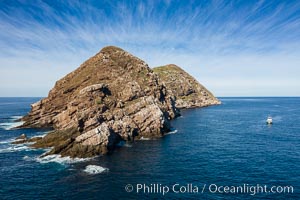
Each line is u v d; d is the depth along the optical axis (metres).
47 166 52.44
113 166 52.38
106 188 41.34
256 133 92.25
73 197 38.38
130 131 79.69
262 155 60.62
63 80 128.12
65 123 94.56
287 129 100.62
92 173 48.19
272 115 157.25
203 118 139.50
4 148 68.44
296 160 56.06
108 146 65.12
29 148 68.19
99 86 93.19
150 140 79.25
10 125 111.75
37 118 109.94
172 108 140.00
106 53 131.38
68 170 49.94
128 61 130.75
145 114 86.75
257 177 45.88
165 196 38.44
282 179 44.75
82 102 91.19
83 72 124.38
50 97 117.50
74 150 60.34
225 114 163.00
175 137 84.38
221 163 54.44
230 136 86.31
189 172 48.72
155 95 126.06
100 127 64.75
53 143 70.44
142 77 126.81
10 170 50.03
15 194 39.41
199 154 62.09
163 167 51.78
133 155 61.03
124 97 97.06
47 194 39.34
